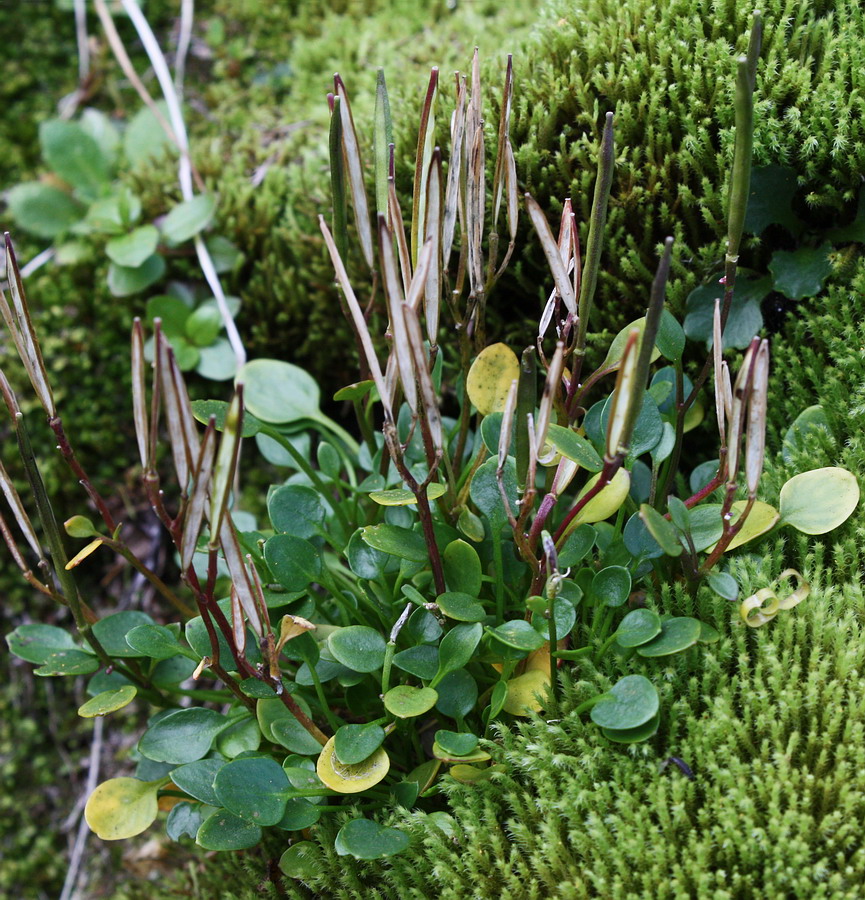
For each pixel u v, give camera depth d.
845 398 0.27
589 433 0.26
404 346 0.24
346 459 0.28
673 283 0.28
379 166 0.25
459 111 0.24
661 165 0.28
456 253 0.29
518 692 0.26
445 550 0.26
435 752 0.25
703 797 0.25
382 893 0.25
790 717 0.25
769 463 0.27
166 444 0.33
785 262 0.27
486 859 0.25
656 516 0.24
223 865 0.28
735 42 0.28
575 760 0.25
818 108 0.27
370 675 0.26
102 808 0.26
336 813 0.25
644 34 0.28
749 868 0.24
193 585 0.24
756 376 0.24
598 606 0.25
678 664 0.25
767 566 0.26
